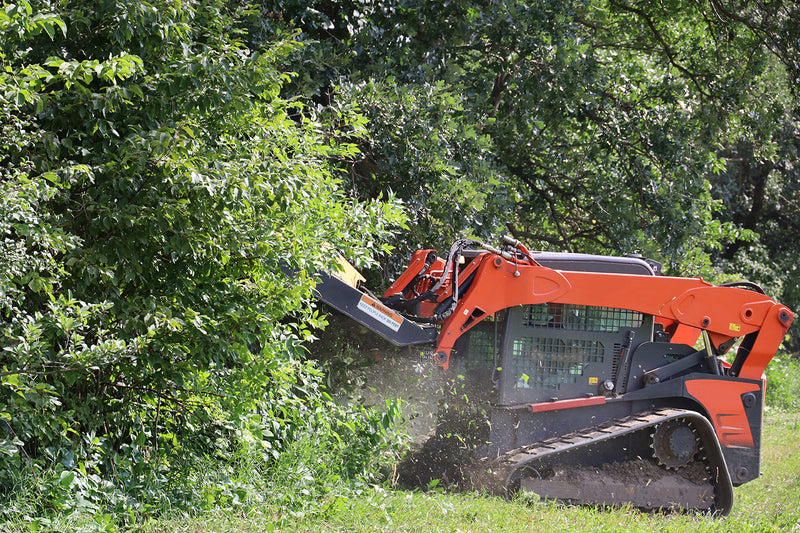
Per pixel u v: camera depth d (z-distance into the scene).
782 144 57.78
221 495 12.66
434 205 22.78
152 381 12.55
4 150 11.21
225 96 11.97
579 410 16.97
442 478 16.83
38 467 11.26
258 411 14.47
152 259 12.15
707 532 14.73
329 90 22.56
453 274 16.72
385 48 24.05
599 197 35.69
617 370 17.25
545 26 27.89
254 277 13.29
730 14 37.25
